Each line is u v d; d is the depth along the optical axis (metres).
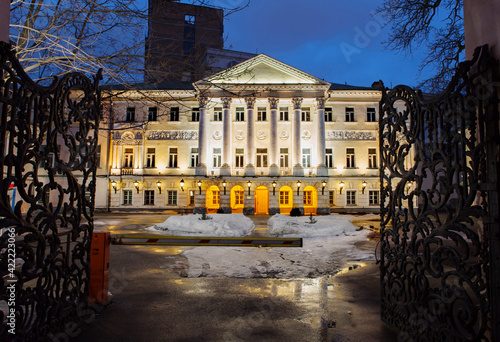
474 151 2.70
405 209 3.73
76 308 3.96
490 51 2.76
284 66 30.89
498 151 2.56
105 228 17.11
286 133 31.34
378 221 22.20
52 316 3.46
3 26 2.89
